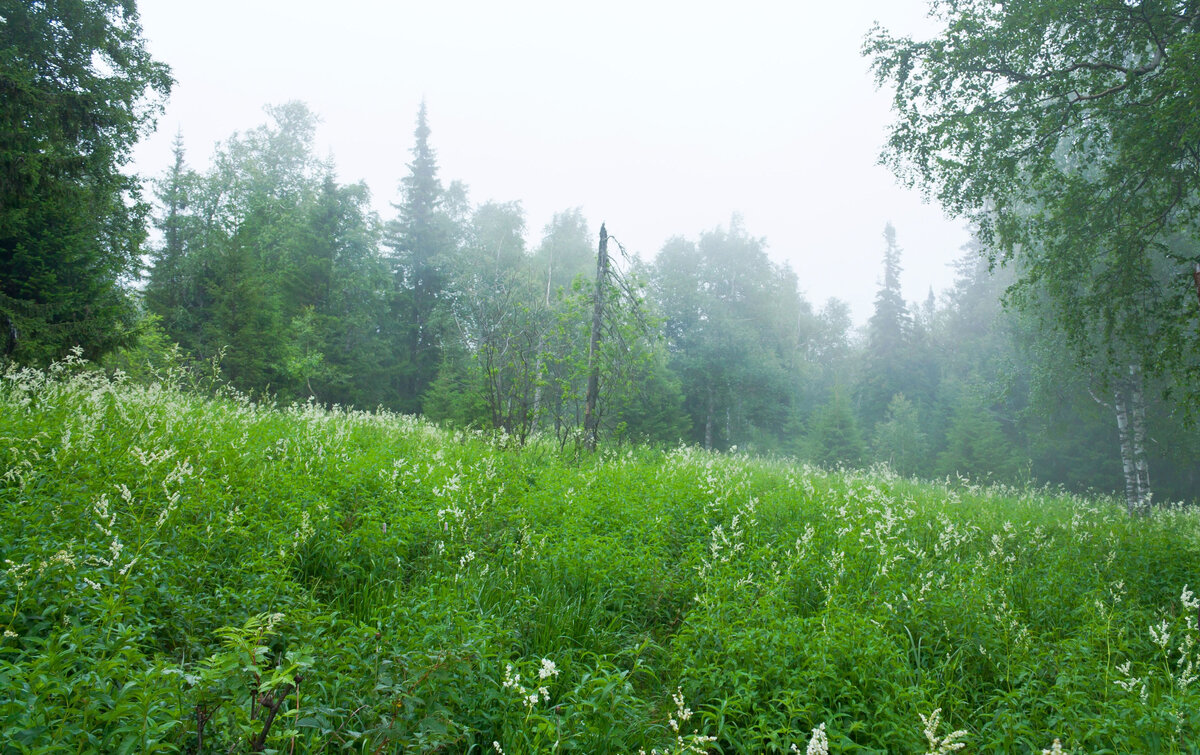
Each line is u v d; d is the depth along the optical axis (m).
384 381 39.44
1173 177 12.36
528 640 5.19
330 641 4.25
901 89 13.77
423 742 3.28
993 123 13.27
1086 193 13.24
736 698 4.16
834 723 4.16
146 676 2.99
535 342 16.61
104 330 16.34
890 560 7.07
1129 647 5.55
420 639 4.36
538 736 3.51
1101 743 4.07
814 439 37.38
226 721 3.00
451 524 7.09
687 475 12.24
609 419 18.11
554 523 8.15
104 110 17.92
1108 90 11.82
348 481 7.94
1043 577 7.67
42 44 17.66
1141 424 21.33
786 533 8.55
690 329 46.25
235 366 25.22
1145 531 11.35
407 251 46.59
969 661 5.35
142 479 6.21
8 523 4.83
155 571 4.54
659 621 6.11
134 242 21.95
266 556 5.38
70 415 8.73
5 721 2.78
